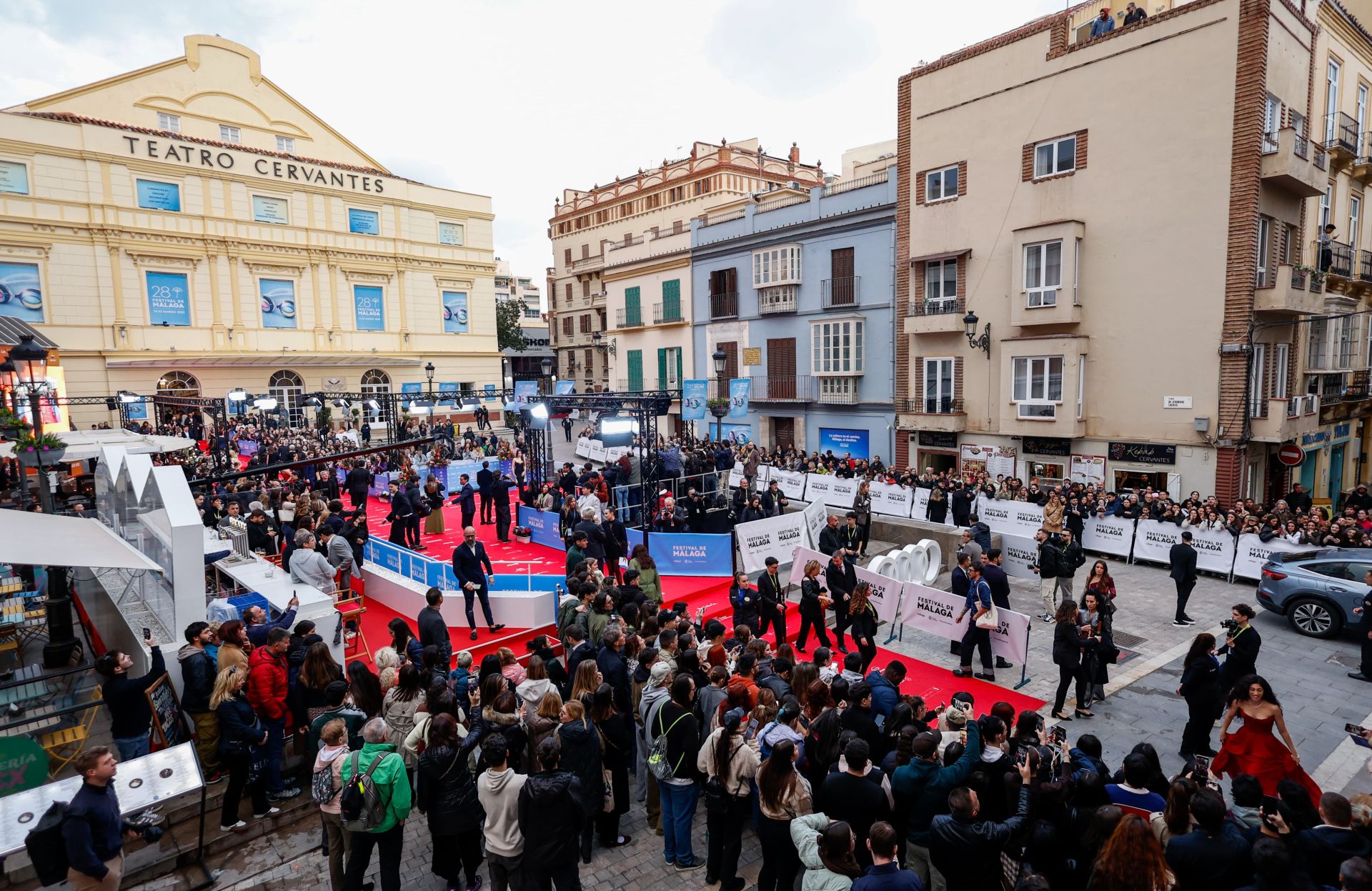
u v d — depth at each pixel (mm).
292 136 38750
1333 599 11688
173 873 6520
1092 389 19984
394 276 40844
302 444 26594
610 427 17453
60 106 32062
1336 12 20594
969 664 10523
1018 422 21109
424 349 42125
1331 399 21859
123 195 32250
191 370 34312
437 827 5953
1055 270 20109
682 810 6465
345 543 12156
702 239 33031
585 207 58406
